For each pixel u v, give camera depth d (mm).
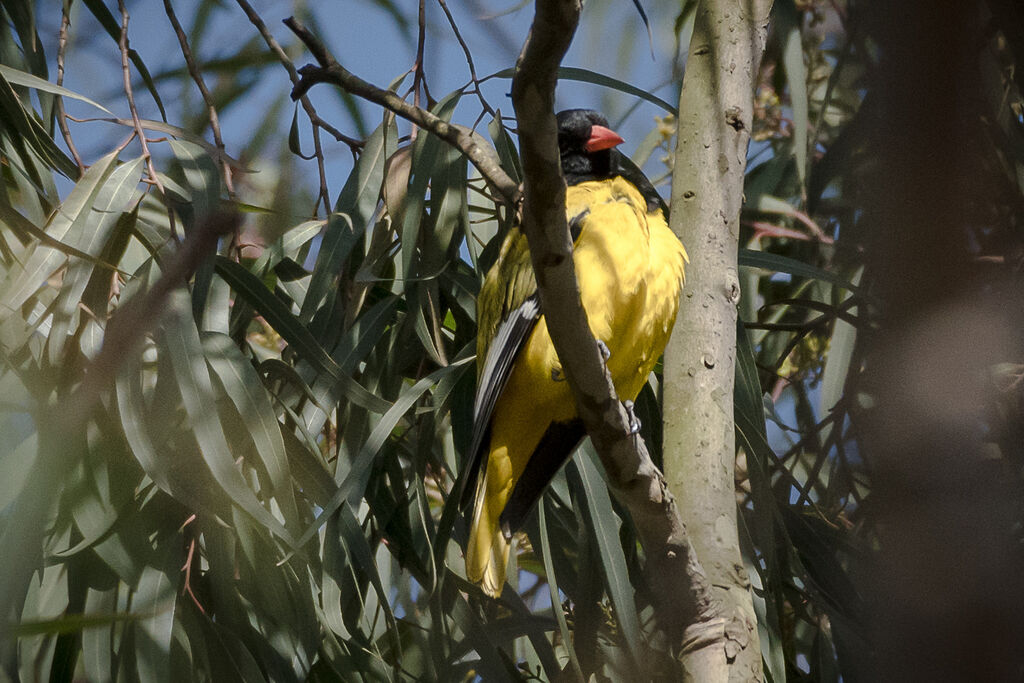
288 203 7270
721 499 6023
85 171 6523
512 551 7582
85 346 6035
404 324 7531
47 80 7691
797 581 8016
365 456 6156
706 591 5641
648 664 6863
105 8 8203
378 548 7777
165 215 7707
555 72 3936
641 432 7758
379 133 7543
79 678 6246
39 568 5824
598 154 8516
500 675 6820
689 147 6984
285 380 7043
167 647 5852
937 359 3258
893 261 3252
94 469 5969
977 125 3152
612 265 6828
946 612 3021
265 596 6383
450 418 7594
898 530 3160
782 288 10086
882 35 3137
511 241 7504
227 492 5762
